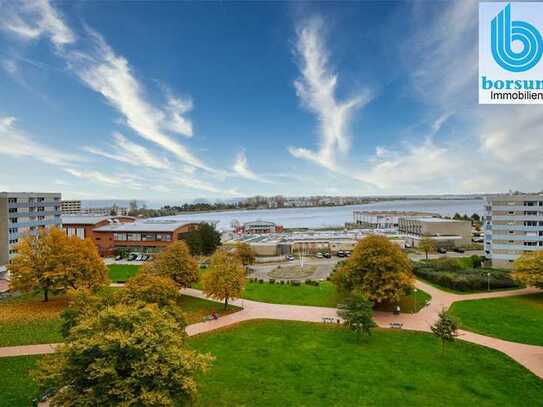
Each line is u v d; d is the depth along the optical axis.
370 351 31.89
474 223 163.00
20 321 39.72
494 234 70.50
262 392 24.69
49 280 46.38
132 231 94.19
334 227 177.38
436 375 27.42
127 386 16.14
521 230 68.19
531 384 26.16
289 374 27.39
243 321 40.06
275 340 34.50
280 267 75.75
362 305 34.06
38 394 22.94
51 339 34.34
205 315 42.53
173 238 93.19
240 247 73.25
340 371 27.92
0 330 36.84
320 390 25.02
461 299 49.38
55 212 82.75
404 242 101.00
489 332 36.66
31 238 48.31
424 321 40.38
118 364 16.75
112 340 16.66
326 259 86.06
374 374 27.47
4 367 28.17
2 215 68.69
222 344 33.44
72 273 46.25
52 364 18.16
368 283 42.41
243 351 31.80
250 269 73.56
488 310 44.28
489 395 24.56
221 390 24.91
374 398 24.00
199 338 35.00
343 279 45.03
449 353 31.50
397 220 164.25
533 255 53.12
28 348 32.12
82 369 16.91
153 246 93.69
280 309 44.84
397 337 35.34
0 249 68.31
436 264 65.88
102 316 18.47
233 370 28.00
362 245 45.62
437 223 103.44
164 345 18.30
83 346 16.44
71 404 16.02
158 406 16.58
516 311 43.81
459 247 98.62
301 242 97.12
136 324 18.25
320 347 32.78
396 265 42.69
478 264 72.12
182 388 17.33
